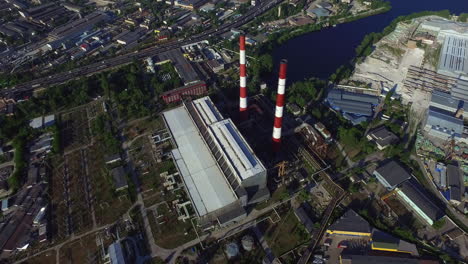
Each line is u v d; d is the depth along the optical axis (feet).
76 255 428.15
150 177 526.57
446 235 435.94
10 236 446.60
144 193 502.38
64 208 484.33
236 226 455.22
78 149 581.53
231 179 464.24
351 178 511.81
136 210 478.59
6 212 482.28
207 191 467.93
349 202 481.87
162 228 455.22
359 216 449.89
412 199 468.34
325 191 497.46
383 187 502.38
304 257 412.16
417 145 567.18
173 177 512.22
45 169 541.34
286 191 495.00
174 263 415.64
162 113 606.14
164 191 503.20
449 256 408.26
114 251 413.80
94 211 479.41
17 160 548.72
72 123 639.76
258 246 431.02
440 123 597.11
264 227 453.99
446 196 483.92
